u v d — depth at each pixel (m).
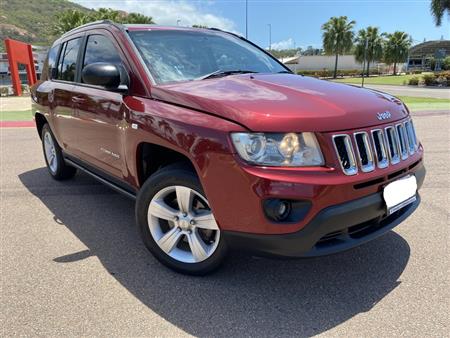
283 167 2.30
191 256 2.89
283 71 3.95
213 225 2.66
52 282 2.87
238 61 3.78
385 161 2.61
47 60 5.17
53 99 4.52
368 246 3.37
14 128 10.60
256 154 2.32
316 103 2.57
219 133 2.41
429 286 2.78
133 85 3.12
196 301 2.63
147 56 3.24
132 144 3.02
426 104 16.06
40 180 5.43
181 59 3.40
